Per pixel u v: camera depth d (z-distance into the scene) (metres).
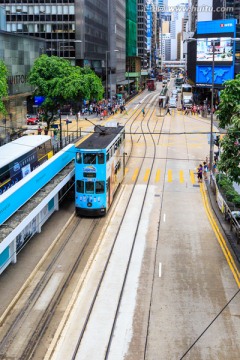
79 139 70.38
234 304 25.20
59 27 114.50
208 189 48.50
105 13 143.00
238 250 32.75
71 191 45.28
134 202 44.06
